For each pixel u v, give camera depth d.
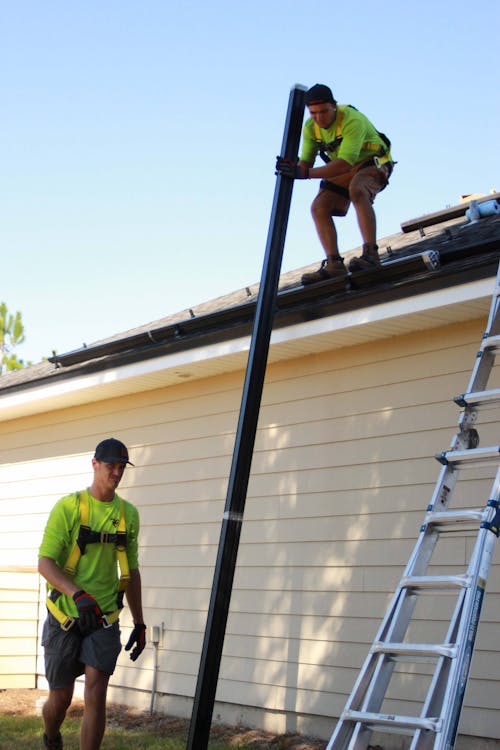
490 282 6.24
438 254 6.52
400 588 4.57
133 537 5.97
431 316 7.00
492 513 4.48
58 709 5.80
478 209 8.60
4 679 10.27
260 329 5.49
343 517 7.76
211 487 9.04
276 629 8.07
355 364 7.91
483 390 5.25
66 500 5.75
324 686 7.61
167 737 7.84
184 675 8.87
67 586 5.49
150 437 9.80
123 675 9.49
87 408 10.69
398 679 7.03
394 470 7.47
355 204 7.29
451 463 4.93
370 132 7.31
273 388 8.54
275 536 8.25
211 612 5.20
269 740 7.58
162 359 8.77
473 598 4.22
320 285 7.25
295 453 8.23
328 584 7.75
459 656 4.07
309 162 7.67
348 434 7.86
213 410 9.17
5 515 11.62
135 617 6.09
